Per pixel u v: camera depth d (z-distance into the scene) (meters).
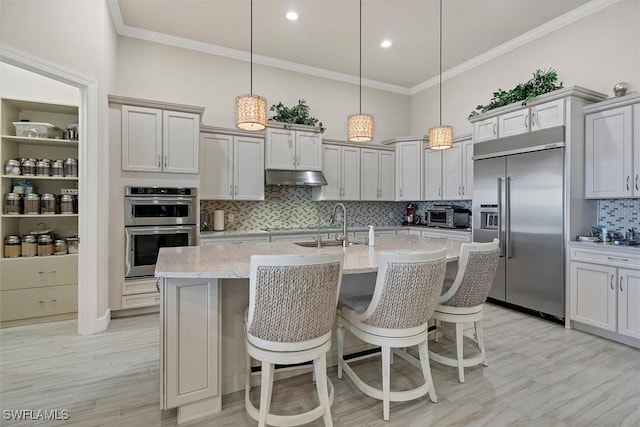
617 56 3.35
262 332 1.59
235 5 3.53
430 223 5.18
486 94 4.71
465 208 4.84
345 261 2.02
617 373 2.34
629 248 2.76
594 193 3.22
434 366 2.46
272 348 1.61
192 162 3.73
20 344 2.81
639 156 2.90
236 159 4.23
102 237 3.16
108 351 2.68
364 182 5.23
